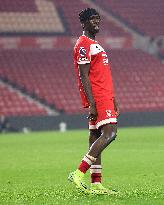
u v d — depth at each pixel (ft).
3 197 68.69
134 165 125.90
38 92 387.14
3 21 438.81
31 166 128.47
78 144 209.15
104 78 71.67
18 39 429.38
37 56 421.59
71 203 61.67
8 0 457.68
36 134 300.20
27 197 67.77
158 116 376.48
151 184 87.51
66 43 437.99
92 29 72.64
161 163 129.49
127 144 197.88
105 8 477.36
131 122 369.30
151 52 465.06
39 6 458.91
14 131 345.10
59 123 354.74
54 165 130.41
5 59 412.77
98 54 71.56
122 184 89.45
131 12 479.82
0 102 372.79
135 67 430.61
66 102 384.88
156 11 486.38
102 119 71.20
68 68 414.62
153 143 201.46
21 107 373.40
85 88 71.56
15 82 391.86
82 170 71.00
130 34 460.96
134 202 62.13
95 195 69.00
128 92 406.21
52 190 77.00
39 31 436.76
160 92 411.13
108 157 148.56
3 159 150.61
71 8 465.06
